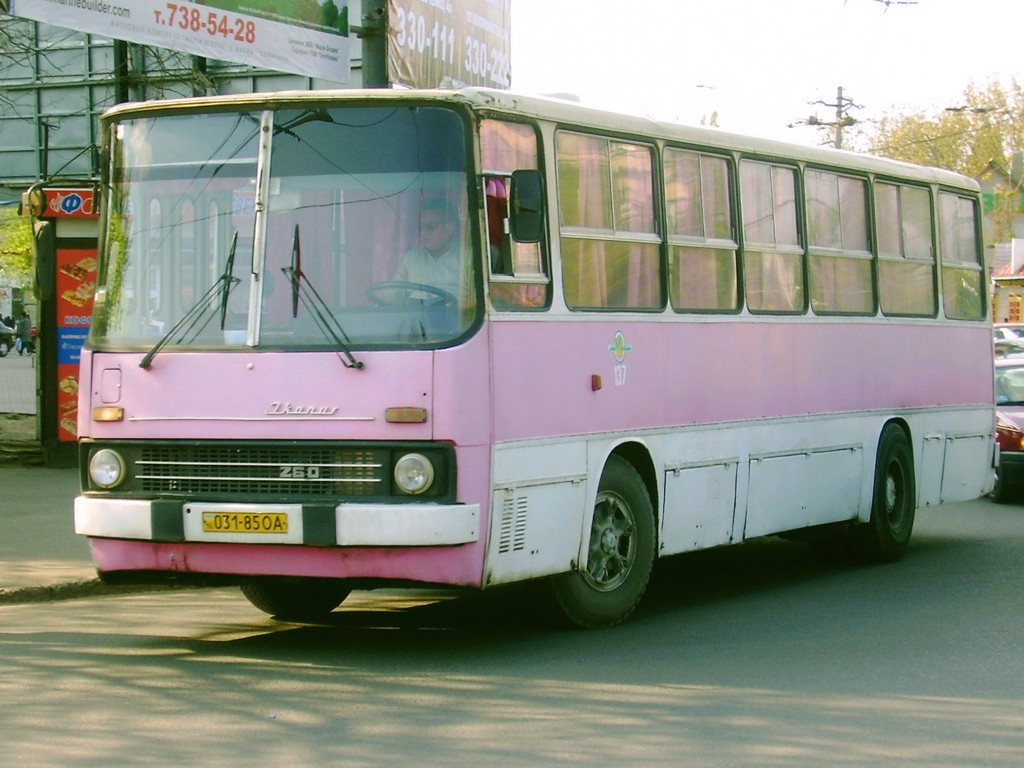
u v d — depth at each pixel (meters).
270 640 9.32
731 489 11.05
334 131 8.60
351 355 8.27
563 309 9.20
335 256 8.49
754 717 7.26
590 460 9.42
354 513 8.16
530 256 8.96
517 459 8.71
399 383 8.24
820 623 10.08
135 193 8.96
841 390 12.56
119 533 8.60
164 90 22.86
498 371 8.53
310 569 8.32
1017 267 73.69
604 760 6.43
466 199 8.45
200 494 8.53
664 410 10.23
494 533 8.52
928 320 14.05
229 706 7.36
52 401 18.19
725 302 11.05
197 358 8.56
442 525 8.15
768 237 11.63
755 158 11.50
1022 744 6.82
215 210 8.73
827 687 7.99
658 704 7.52
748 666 8.55
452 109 8.51
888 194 13.56
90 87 23.75
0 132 24.31
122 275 8.91
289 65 14.16
